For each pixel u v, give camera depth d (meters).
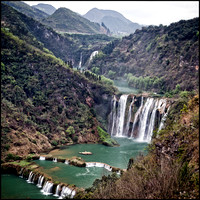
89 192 41.28
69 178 52.47
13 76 88.00
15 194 44.56
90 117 97.88
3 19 121.06
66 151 73.75
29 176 52.78
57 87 99.25
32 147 68.19
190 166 31.38
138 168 39.31
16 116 73.56
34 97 88.44
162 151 38.41
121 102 112.94
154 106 99.50
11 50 95.25
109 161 66.00
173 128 39.62
